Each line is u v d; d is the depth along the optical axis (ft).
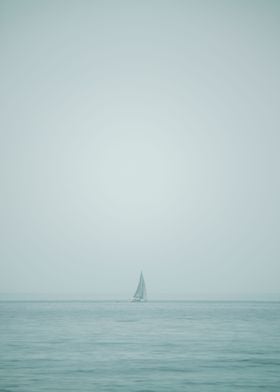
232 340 228.84
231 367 157.89
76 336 244.42
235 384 134.21
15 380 137.90
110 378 141.08
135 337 241.14
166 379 140.05
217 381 137.80
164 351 192.34
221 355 182.29
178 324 323.78
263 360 171.12
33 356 177.88
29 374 146.10
